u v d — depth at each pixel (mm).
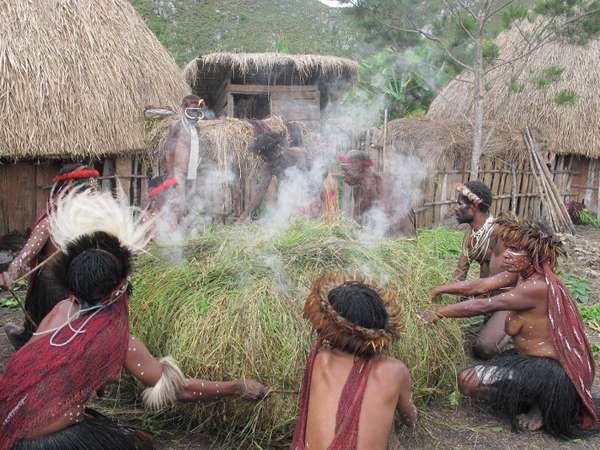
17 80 5441
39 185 6016
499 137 8117
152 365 2256
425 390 2947
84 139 5688
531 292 2984
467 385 3150
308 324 2705
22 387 1998
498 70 9219
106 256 2102
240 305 2736
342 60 9914
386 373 1979
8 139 5301
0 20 5578
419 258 3346
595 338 4336
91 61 5984
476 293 3127
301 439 1967
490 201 3729
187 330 2715
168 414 2910
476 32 7293
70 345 2045
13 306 4590
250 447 2729
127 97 6160
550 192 8266
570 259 6660
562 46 9109
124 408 3023
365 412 1904
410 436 2947
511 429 3062
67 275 2111
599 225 8914
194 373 2645
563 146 8656
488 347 3621
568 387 2943
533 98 8836
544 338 3035
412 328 2887
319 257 3041
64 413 2027
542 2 7082
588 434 3033
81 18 6125
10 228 5926
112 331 2113
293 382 2621
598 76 8914
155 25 20188
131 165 6312
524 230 2988
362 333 1925
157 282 3021
